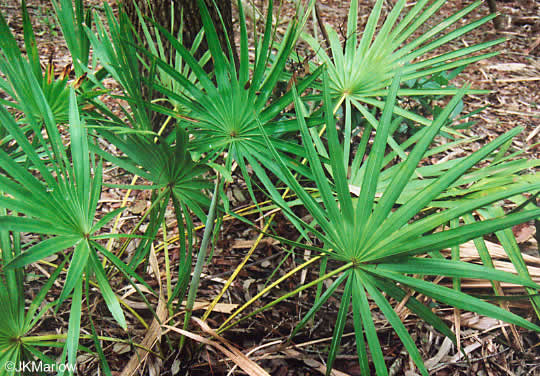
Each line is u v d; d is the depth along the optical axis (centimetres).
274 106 159
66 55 421
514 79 414
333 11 560
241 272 226
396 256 130
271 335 196
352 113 264
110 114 162
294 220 146
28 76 128
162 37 252
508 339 189
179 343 183
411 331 200
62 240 120
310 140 136
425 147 128
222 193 151
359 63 199
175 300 202
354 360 188
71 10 171
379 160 132
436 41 189
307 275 225
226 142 160
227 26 265
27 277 213
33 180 117
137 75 155
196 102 163
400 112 192
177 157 150
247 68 154
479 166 298
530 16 542
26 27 153
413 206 129
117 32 149
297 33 166
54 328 194
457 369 185
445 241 123
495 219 118
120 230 246
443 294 125
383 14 546
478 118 356
